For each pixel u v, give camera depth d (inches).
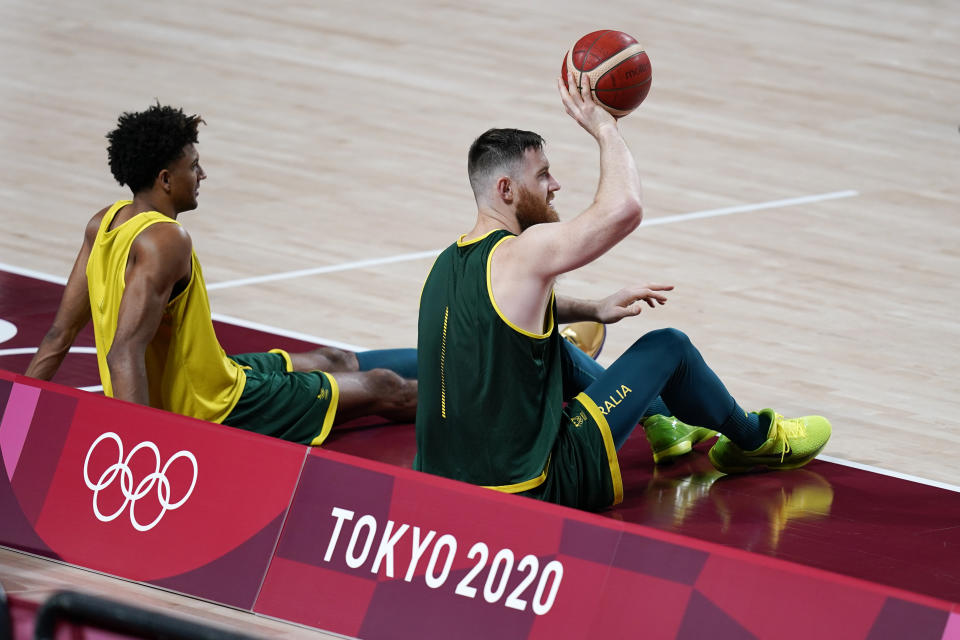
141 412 466.6
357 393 583.5
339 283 826.8
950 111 1347.2
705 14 1653.5
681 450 576.1
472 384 477.4
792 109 1318.9
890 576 470.6
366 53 1438.2
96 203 954.7
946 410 663.1
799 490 553.3
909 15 1696.6
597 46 489.1
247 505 445.4
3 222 895.1
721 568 392.2
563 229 458.0
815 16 1668.3
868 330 781.9
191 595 443.2
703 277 863.7
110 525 460.8
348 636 422.6
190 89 1277.1
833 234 970.1
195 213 948.6
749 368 711.1
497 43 1505.9
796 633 380.2
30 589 436.1
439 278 488.4
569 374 555.8
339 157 1110.4
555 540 410.6
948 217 1028.5
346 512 434.9
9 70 1290.6
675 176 1096.8
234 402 545.6
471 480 486.9
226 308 770.8
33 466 476.7
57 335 543.8
